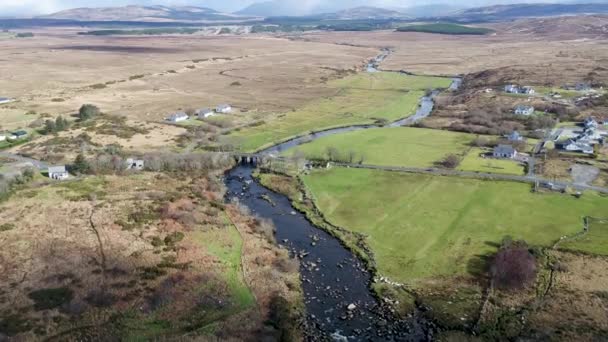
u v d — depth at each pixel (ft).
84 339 209.56
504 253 272.31
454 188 382.42
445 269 273.13
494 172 414.21
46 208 337.52
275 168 443.32
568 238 298.97
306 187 397.80
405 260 284.41
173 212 337.52
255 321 228.02
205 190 393.70
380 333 224.74
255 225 331.16
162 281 254.88
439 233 312.71
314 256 294.87
